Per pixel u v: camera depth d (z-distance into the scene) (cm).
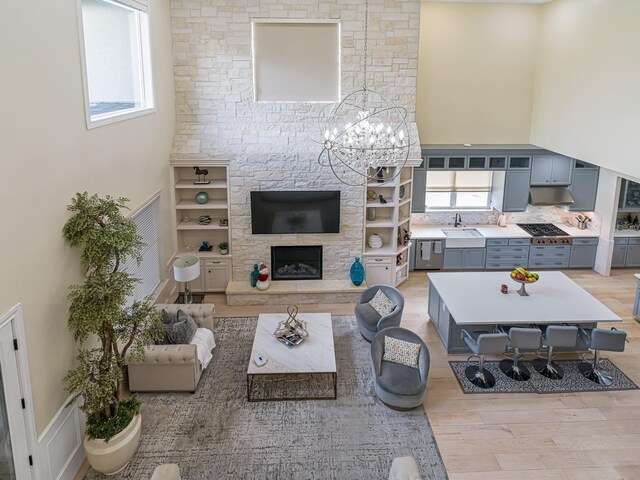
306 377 698
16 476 426
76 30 510
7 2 394
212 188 920
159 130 805
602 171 1046
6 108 394
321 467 541
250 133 890
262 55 877
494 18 980
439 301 799
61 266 486
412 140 899
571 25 866
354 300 930
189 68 870
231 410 630
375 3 858
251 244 932
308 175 898
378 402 647
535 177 1047
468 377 701
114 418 527
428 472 536
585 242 1070
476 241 1055
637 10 692
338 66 887
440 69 1000
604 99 773
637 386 684
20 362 422
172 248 904
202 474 530
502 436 589
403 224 1006
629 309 910
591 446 574
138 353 532
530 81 1014
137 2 689
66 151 491
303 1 852
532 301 751
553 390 674
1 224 391
